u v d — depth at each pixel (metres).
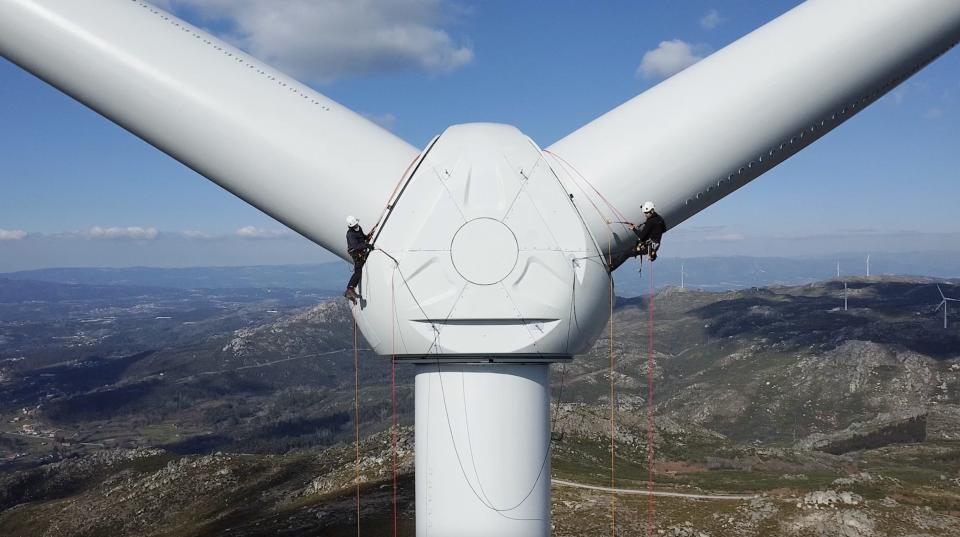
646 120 10.99
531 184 10.64
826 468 150.50
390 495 83.44
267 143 11.24
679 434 156.38
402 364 11.71
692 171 10.96
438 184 10.62
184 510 128.38
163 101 11.41
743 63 10.91
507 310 10.52
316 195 11.29
